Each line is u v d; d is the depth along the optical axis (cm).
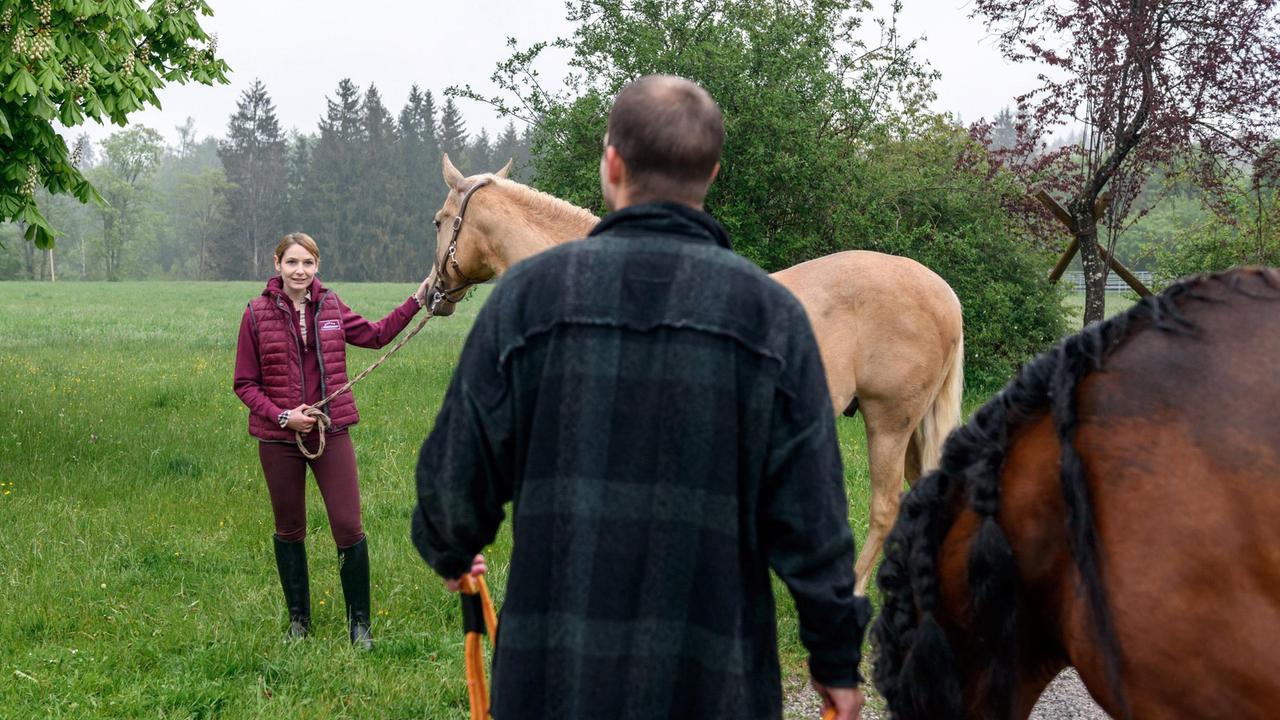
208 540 556
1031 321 1267
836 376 464
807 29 1081
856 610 153
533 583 148
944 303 481
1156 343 154
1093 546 151
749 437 147
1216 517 140
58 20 633
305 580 432
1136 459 148
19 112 634
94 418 906
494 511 163
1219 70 892
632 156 156
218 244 9325
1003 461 169
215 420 927
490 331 154
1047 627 169
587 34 1110
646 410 146
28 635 427
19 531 557
